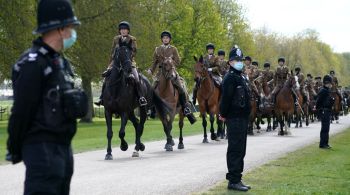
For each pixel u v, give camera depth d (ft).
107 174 37.76
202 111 66.80
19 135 14.52
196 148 59.16
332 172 39.60
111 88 47.62
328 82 59.11
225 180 35.40
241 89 30.94
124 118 48.98
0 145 63.46
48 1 14.85
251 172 39.04
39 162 14.47
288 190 31.48
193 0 186.29
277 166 42.68
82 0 121.49
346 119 154.92
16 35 101.55
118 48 47.93
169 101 56.13
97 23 121.80
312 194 30.17
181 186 32.86
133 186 32.73
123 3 125.39
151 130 95.91
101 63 122.21
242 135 31.40
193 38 182.91
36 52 14.70
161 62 56.70
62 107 14.85
